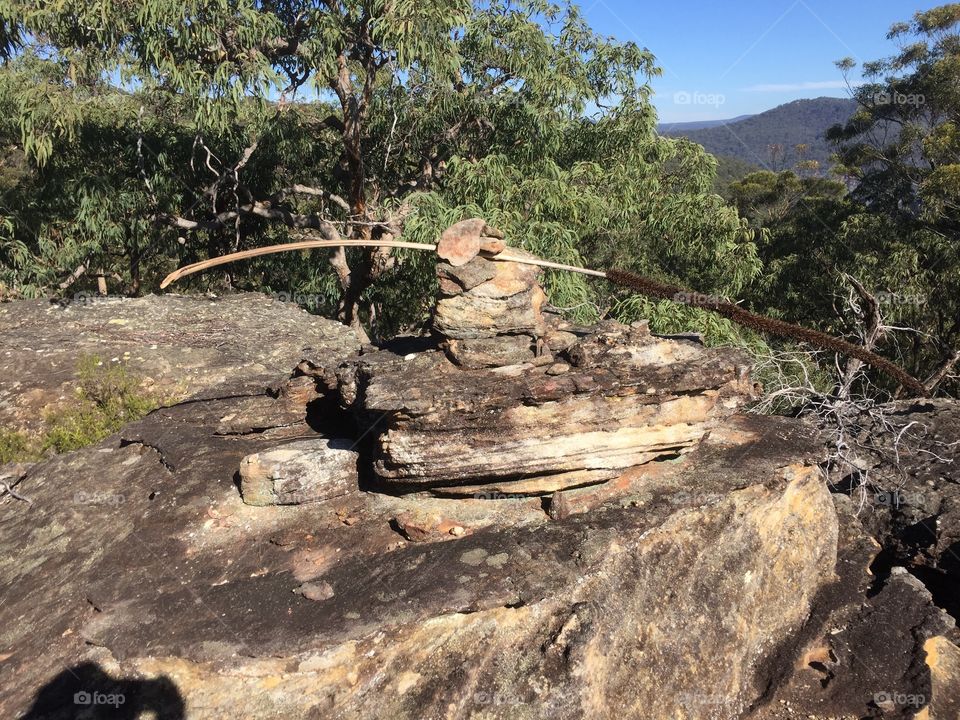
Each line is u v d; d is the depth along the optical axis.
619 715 4.63
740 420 6.64
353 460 5.36
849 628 6.17
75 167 15.29
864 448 8.86
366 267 16.14
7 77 13.11
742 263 15.02
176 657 3.88
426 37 12.48
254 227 18.69
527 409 4.77
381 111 15.34
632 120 14.59
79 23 12.77
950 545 7.29
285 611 4.14
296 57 14.73
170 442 6.09
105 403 9.27
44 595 4.58
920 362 20.36
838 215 23.98
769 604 5.80
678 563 5.18
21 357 9.98
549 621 4.32
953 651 6.12
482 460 4.79
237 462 5.71
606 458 5.04
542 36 13.73
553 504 4.96
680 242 14.81
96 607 4.37
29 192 15.13
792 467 5.94
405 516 4.88
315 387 6.47
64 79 13.98
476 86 14.47
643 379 5.02
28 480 6.05
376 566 4.49
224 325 12.12
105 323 11.73
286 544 4.77
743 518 5.53
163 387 9.58
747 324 4.82
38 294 13.85
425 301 17.56
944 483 7.91
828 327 20.75
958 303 19.20
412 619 4.02
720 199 14.23
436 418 4.69
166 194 15.42
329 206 18.19
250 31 12.88
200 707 3.75
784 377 10.98
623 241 15.62
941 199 20.73
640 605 4.83
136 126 15.05
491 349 5.04
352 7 13.31
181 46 12.79
